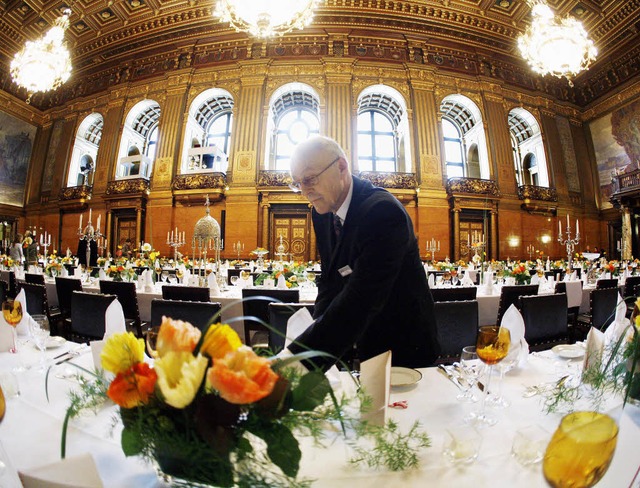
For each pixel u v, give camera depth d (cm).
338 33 1288
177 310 226
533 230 1341
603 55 1362
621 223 1359
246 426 53
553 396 103
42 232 1449
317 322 105
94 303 278
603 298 350
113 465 74
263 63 1287
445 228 1248
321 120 1240
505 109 1378
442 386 119
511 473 72
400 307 143
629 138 1340
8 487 55
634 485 65
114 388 53
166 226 1262
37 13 1191
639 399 93
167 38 1358
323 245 160
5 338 154
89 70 1486
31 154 1524
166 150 1306
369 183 141
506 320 151
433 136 1285
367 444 83
